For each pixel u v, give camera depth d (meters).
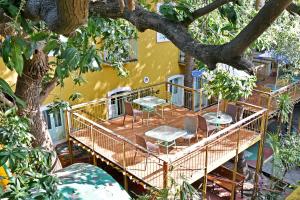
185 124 9.16
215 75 7.11
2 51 1.84
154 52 12.04
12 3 2.02
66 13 1.59
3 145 3.65
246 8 5.97
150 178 7.38
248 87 7.02
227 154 8.55
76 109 9.59
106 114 11.09
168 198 6.36
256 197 8.98
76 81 6.77
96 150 8.56
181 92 13.49
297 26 10.53
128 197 5.91
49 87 6.93
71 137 9.20
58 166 7.23
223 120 9.52
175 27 2.11
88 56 2.07
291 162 9.40
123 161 7.72
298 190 1.62
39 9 1.89
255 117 9.73
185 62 12.41
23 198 2.93
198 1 5.70
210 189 9.61
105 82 10.97
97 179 6.15
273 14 1.44
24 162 3.22
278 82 14.33
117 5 2.41
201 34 5.86
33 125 6.51
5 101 4.35
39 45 2.52
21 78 6.16
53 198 3.15
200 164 8.02
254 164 11.09
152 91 12.48
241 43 1.57
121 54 8.08
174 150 8.65
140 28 2.34
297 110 15.45
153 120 10.69
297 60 11.88
